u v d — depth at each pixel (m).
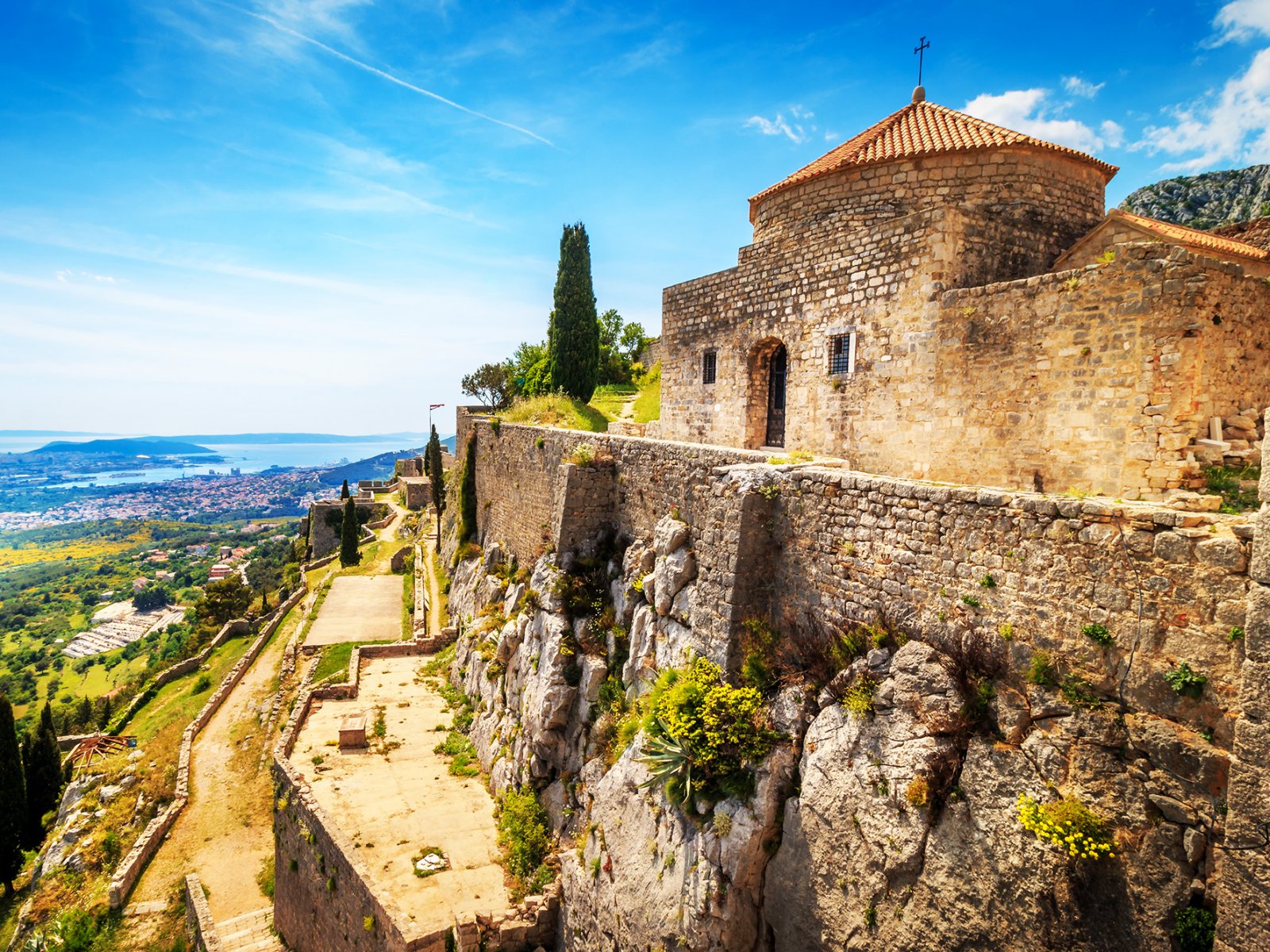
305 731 21.28
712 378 20.67
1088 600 7.02
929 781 7.81
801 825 9.04
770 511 11.41
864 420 15.30
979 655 7.82
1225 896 5.60
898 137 17.27
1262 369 10.55
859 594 9.77
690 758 10.48
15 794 27.75
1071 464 11.27
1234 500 9.02
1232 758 5.64
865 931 8.09
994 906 7.04
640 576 15.24
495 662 20.16
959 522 8.38
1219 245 14.23
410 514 76.38
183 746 29.33
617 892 11.37
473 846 15.46
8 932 24.36
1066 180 15.81
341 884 14.86
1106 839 6.40
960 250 13.81
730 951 9.39
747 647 11.12
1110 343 10.64
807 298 16.95
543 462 22.59
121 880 21.05
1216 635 6.04
